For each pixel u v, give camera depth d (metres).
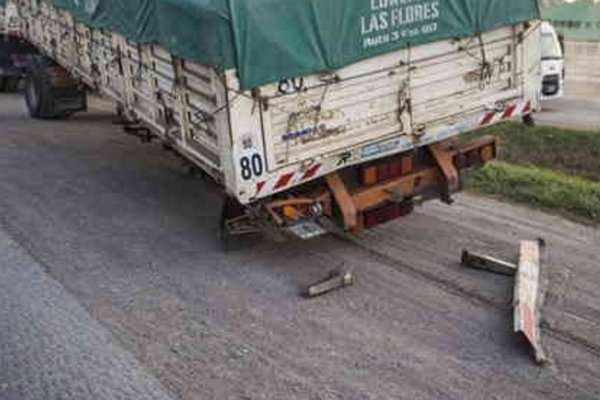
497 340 6.15
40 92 14.58
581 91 23.59
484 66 8.12
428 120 7.86
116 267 7.69
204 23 6.79
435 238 8.41
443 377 5.61
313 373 5.68
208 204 9.62
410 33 7.49
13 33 16.19
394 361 5.84
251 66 6.71
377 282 7.29
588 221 9.00
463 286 7.15
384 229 8.70
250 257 7.97
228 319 6.57
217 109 6.95
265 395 5.39
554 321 6.44
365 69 7.33
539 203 9.60
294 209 7.42
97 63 10.80
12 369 5.73
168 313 6.68
